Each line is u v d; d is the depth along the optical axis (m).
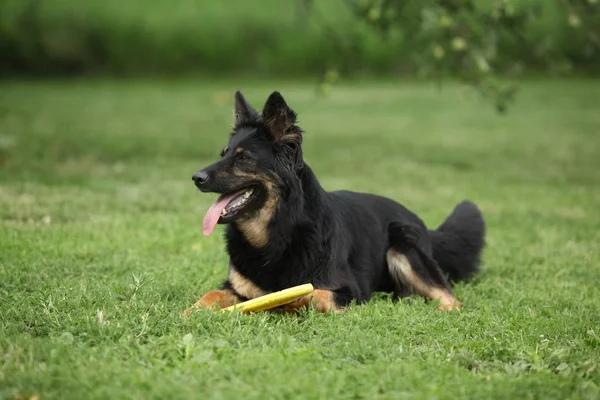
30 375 4.64
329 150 20.08
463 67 11.78
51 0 38.38
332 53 39.47
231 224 6.87
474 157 19.64
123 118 25.25
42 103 28.20
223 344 5.34
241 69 40.47
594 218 12.15
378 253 7.49
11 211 10.41
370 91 37.47
